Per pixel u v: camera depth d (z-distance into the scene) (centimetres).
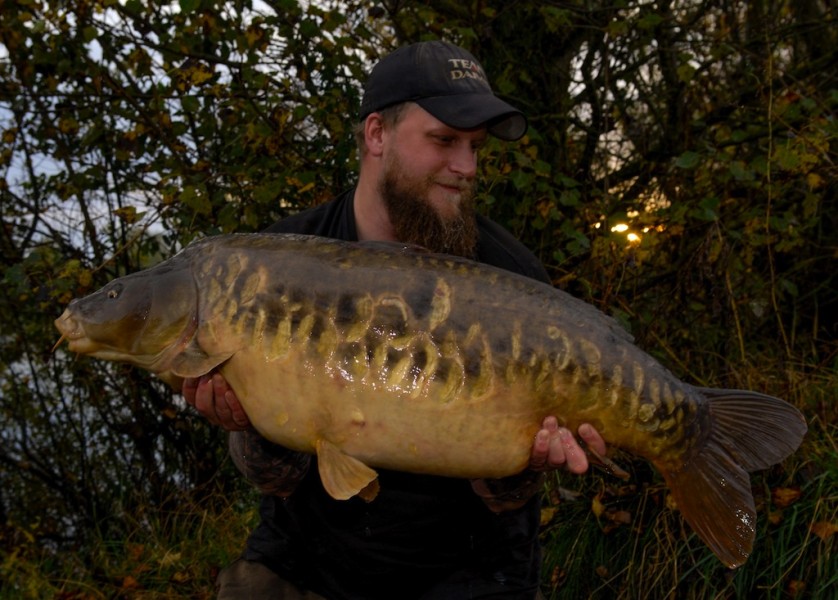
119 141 405
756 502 297
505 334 178
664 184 433
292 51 391
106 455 488
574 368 179
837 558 276
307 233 228
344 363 177
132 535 430
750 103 437
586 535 329
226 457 459
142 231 385
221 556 383
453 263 183
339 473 177
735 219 417
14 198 439
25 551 440
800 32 436
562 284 396
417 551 209
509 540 212
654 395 184
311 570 217
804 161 354
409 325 177
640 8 424
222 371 187
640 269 412
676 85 438
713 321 412
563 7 414
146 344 191
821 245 473
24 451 483
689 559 304
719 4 471
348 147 392
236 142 398
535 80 444
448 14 418
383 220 223
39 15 407
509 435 179
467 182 216
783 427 193
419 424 176
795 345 429
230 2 383
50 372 484
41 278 406
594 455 185
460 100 211
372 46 425
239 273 186
